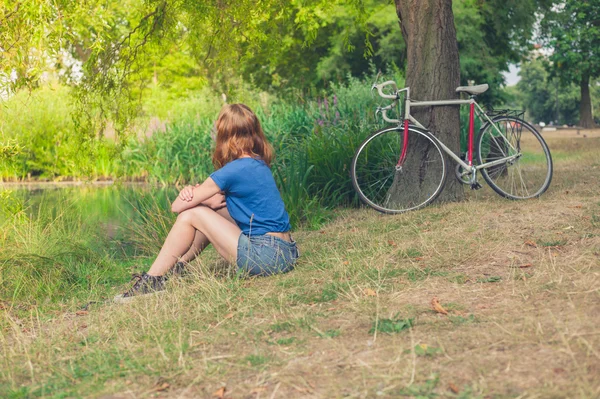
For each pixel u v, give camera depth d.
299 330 3.15
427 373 2.45
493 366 2.44
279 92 19.03
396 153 7.75
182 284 4.18
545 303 3.13
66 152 16.56
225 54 9.10
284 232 4.41
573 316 2.85
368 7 20.22
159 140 16.03
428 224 5.60
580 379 2.22
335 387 2.40
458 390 2.28
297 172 7.78
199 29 9.04
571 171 9.50
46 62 5.63
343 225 6.32
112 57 8.12
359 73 22.19
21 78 5.50
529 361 2.44
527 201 6.29
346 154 8.05
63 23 5.51
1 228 6.02
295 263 4.54
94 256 6.17
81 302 4.66
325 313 3.39
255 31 9.10
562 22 38.53
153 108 19.19
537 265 3.96
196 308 3.71
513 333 2.73
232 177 4.24
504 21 22.19
